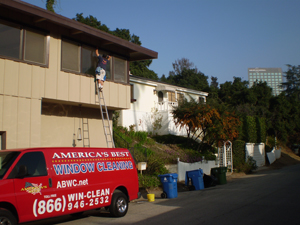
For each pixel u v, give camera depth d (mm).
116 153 8945
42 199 6668
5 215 5914
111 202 8391
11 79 10148
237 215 8180
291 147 39625
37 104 10812
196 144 22594
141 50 14914
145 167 14547
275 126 33812
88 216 8906
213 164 21078
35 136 10633
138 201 11555
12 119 10078
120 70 14578
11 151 6891
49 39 11445
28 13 10352
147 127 25000
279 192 12000
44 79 11117
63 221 8344
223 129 20422
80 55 12594
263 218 7750
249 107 33469
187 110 20688
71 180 7371
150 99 25875
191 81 57281
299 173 19969
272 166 28094
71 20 11562
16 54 10430
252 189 13344
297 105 36562
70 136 13000
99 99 12766
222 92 40688
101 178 8164
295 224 7121
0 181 6094
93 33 12422
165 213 8836
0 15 9977
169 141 23031
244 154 24484
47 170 6957
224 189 14047
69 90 11930
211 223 7406
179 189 15109
